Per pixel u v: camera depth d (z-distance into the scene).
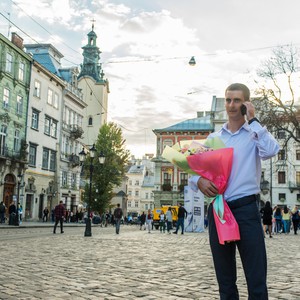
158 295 5.05
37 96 42.16
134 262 8.55
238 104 3.00
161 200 61.56
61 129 47.94
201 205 28.30
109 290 5.36
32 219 40.91
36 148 41.91
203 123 63.59
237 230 2.78
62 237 17.38
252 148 2.96
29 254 9.86
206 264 8.38
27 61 40.19
